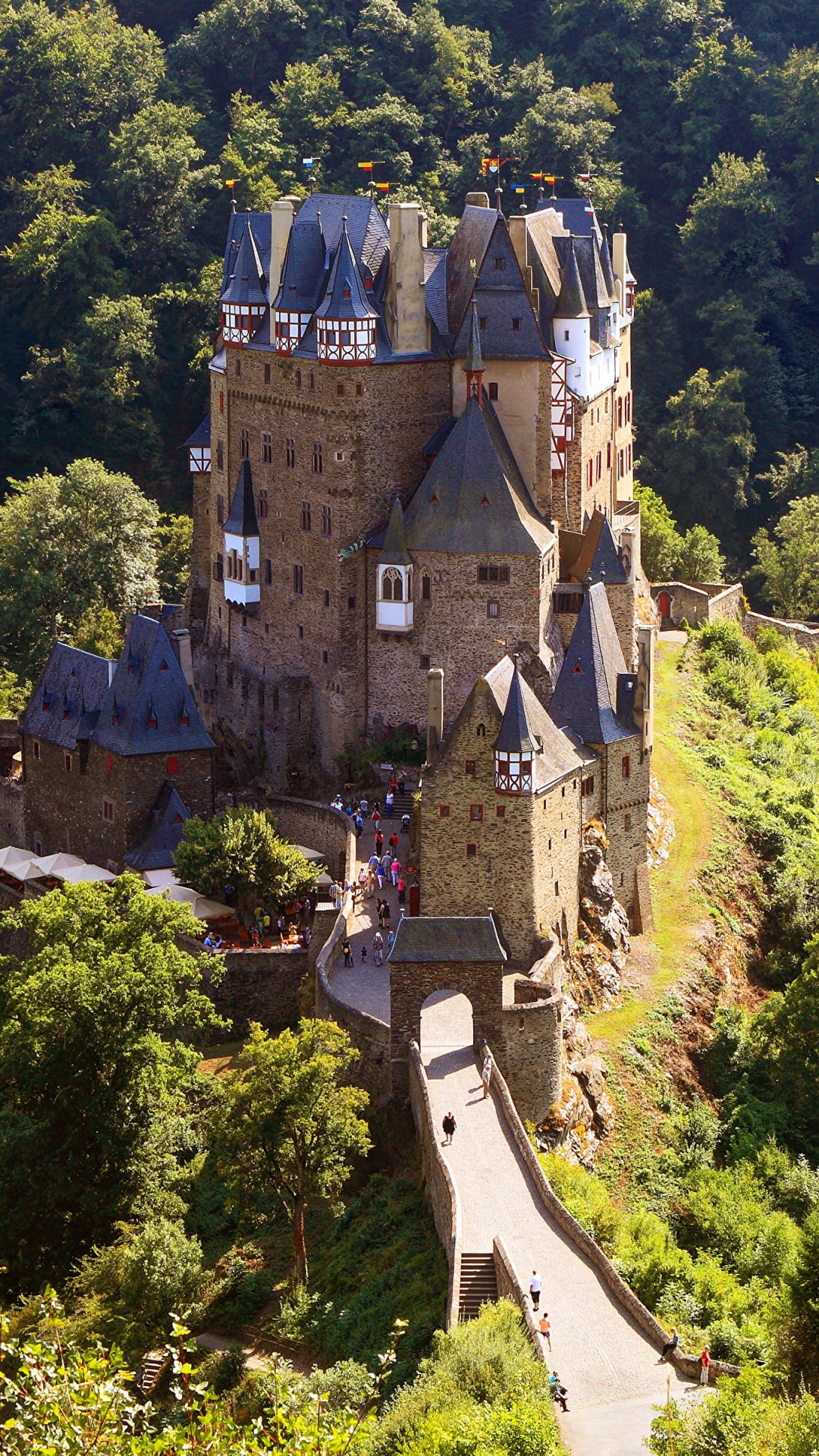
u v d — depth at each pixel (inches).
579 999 4082.2
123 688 4726.9
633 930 4436.5
